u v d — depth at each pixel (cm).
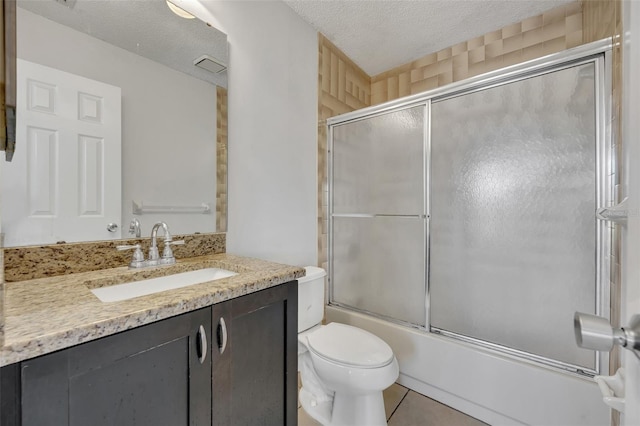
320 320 175
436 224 172
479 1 180
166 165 132
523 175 143
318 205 215
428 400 165
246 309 94
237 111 159
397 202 190
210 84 147
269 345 102
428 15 193
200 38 143
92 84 111
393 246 191
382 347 138
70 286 87
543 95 137
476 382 150
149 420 71
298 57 196
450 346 160
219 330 85
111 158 116
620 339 36
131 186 121
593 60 124
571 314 130
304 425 146
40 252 97
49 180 100
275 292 104
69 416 58
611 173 119
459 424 147
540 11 188
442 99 169
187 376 78
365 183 205
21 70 96
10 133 46
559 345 134
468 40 221
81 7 109
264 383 100
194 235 141
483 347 153
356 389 123
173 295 79
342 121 216
